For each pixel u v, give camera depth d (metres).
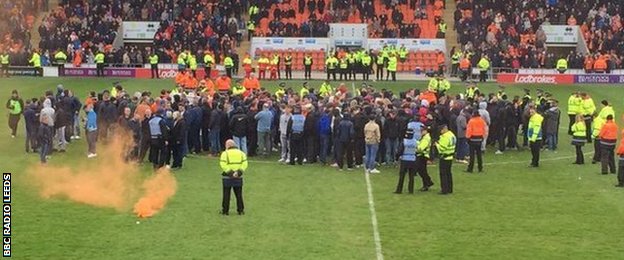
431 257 25.53
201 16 74.88
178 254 25.38
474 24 74.25
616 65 69.75
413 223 29.12
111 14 76.94
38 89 61.12
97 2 77.56
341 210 30.69
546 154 42.00
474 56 69.62
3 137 43.75
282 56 71.75
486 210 31.00
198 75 69.44
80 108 44.94
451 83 67.38
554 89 64.94
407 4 78.81
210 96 42.94
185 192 32.97
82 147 41.66
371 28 75.81
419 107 40.41
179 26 73.31
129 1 77.75
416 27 74.88
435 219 29.66
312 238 27.16
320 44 73.50
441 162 33.34
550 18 75.81
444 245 26.72
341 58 67.38
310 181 35.41
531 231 28.41
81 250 25.69
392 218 29.72
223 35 73.50
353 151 38.34
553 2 77.06
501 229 28.59
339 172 37.34
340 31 75.06
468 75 68.25
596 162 39.75
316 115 38.78
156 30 75.94
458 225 28.97
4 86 62.53
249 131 40.12
